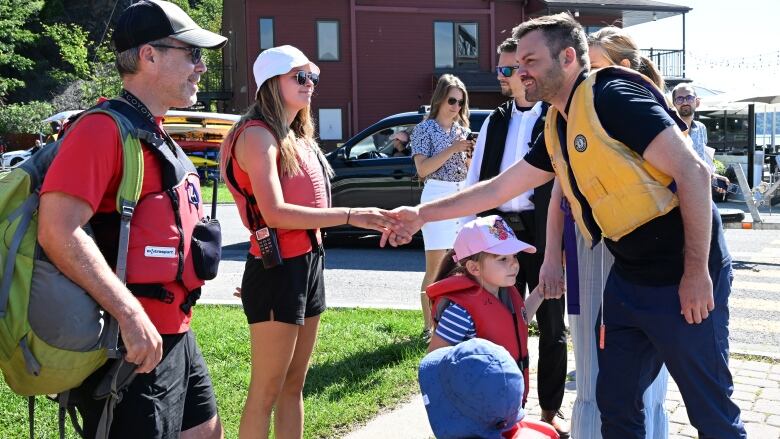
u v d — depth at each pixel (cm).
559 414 441
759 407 455
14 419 414
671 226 274
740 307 771
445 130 598
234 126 337
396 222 339
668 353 283
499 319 324
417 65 3250
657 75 350
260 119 332
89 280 238
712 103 2092
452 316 322
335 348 564
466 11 3269
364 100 3219
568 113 288
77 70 4638
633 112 265
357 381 489
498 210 446
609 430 302
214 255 279
